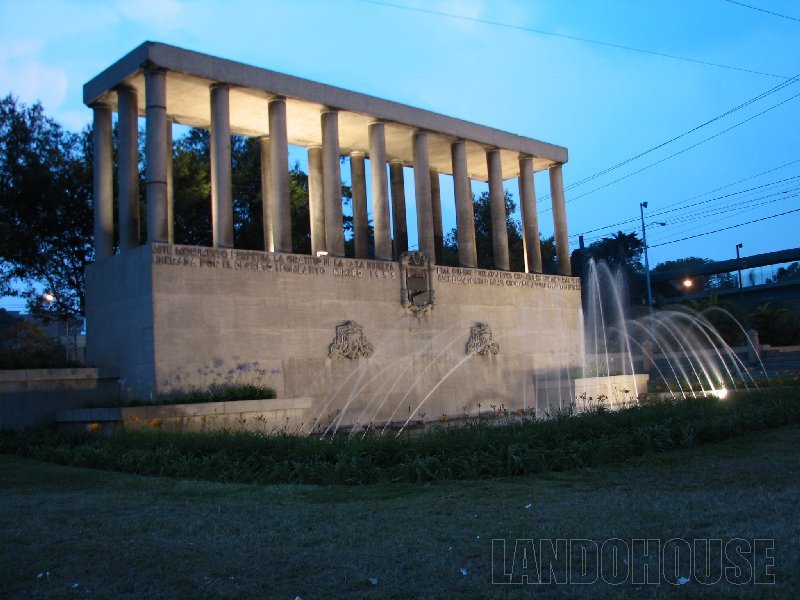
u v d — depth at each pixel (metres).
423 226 30.20
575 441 14.79
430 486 12.28
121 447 16.27
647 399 28.47
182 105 26.72
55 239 31.34
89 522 10.05
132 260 22.50
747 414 18.89
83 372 21.78
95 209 25.00
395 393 27.38
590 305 56.34
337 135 27.75
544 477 12.88
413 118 30.08
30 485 13.55
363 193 33.19
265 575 7.48
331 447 14.36
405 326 28.19
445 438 14.66
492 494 11.36
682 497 10.54
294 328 24.67
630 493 11.09
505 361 31.73
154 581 7.44
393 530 9.14
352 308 26.52
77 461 16.08
